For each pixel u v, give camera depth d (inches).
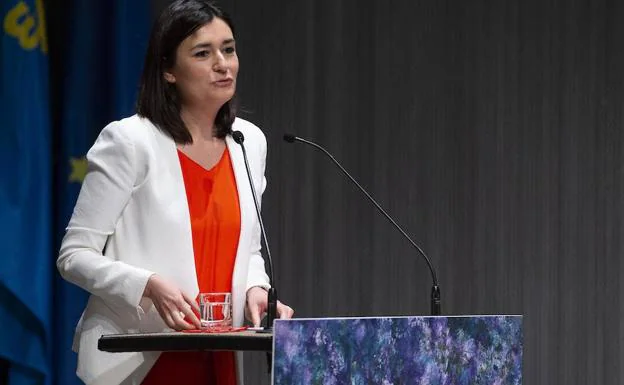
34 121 389.1
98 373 252.2
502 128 539.2
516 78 542.3
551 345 549.6
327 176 508.7
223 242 261.9
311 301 506.6
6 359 390.6
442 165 529.7
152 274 242.7
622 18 559.2
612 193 559.2
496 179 538.6
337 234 510.9
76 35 406.9
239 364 260.4
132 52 408.5
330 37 510.3
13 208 382.3
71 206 404.5
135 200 253.1
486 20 537.3
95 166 253.4
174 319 237.3
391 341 203.5
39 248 384.8
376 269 517.3
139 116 259.4
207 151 264.7
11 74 388.5
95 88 409.1
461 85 532.7
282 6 501.7
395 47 521.7
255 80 496.4
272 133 499.8
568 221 551.5
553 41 548.1
